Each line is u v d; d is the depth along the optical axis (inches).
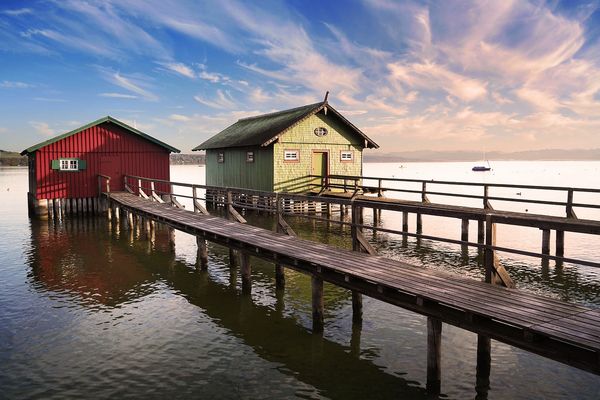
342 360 298.7
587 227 236.8
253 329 353.4
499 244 702.5
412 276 298.4
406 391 259.3
